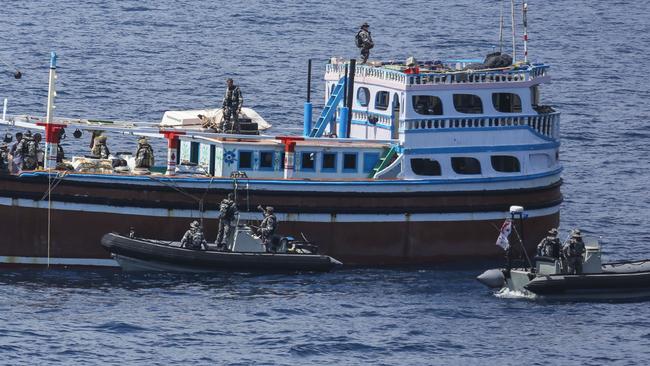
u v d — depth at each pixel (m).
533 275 185.88
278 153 198.75
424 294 186.62
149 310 174.88
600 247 199.88
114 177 189.38
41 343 161.75
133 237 188.00
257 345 164.38
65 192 188.50
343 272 195.38
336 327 171.75
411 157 199.50
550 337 170.50
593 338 170.50
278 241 192.12
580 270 187.25
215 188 192.50
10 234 188.50
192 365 157.25
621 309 182.25
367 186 196.50
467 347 166.25
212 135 193.00
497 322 175.75
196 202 192.12
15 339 162.38
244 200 193.25
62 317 170.88
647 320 177.88
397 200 198.25
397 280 192.75
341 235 196.88
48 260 190.12
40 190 187.88
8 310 172.62
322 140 198.00
